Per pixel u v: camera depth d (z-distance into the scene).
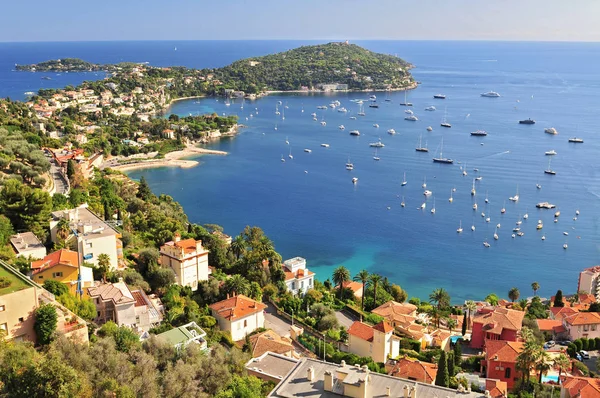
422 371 98.75
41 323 76.44
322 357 110.88
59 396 57.94
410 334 133.25
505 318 130.25
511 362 110.31
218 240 179.38
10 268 84.62
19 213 131.38
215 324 118.12
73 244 123.56
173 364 80.62
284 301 142.88
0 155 190.75
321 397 58.75
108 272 121.69
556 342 141.12
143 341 87.88
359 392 58.00
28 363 63.09
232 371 83.38
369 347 116.19
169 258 143.88
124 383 67.19
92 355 70.62
